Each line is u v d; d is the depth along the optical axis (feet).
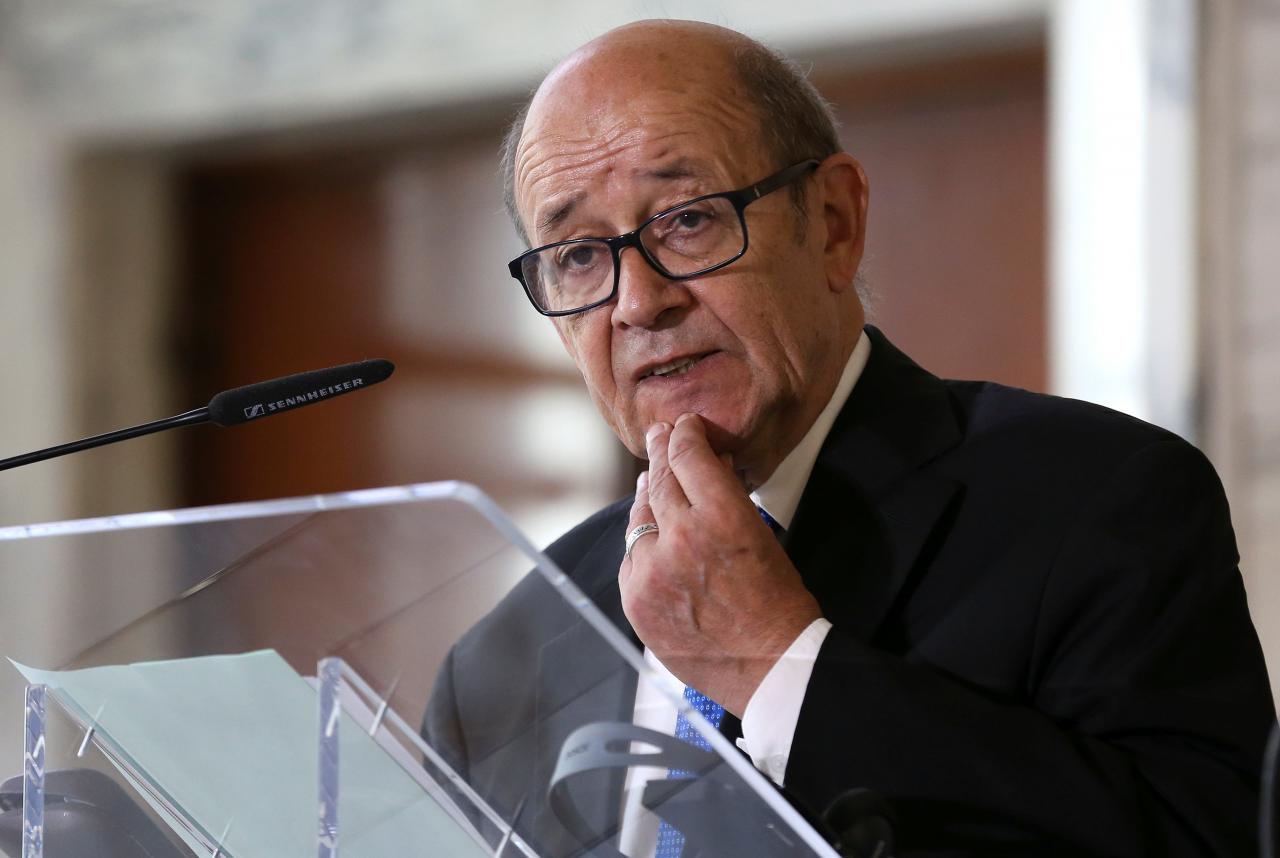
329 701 11.43
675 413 18.76
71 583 12.59
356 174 64.80
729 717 16.96
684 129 18.84
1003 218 53.11
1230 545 17.04
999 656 16.80
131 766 13.00
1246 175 46.88
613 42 19.66
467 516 10.66
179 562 12.03
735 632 16.06
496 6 58.39
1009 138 52.95
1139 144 47.80
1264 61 46.70
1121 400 48.08
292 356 66.23
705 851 11.34
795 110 19.93
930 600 17.66
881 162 54.75
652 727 11.13
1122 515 16.97
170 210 66.95
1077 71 48.78
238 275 67.00
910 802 14.60
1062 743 14.87
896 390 19.94
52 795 13.37
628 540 17.46
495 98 59.77
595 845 11.27
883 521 18.35
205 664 12.09
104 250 66.54
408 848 11.71
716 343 18.69
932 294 54.13
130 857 13.44
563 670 11.05
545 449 62.03
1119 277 48.19
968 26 51.34
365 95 61.52
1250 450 46.80
